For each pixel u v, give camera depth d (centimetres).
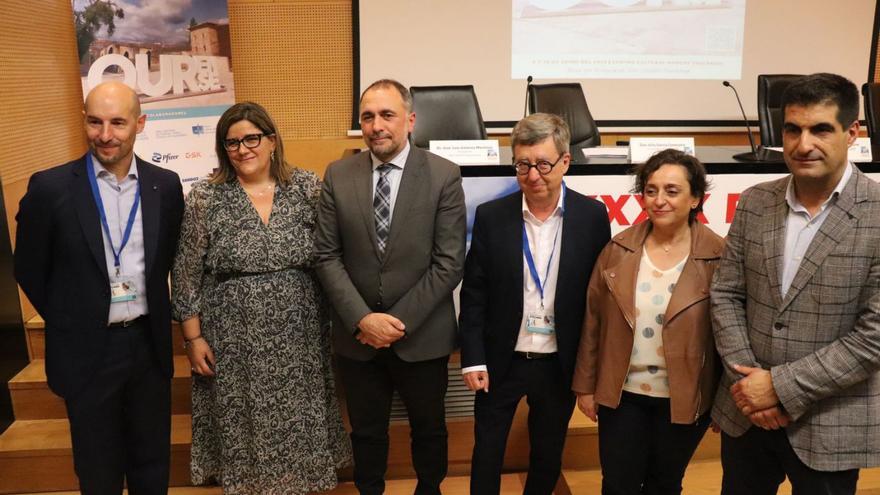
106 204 198
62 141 360
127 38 381
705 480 257
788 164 154
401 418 272
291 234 215
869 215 149
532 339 204
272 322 215
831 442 156
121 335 202
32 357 302
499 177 262
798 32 482
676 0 471
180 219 212
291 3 460
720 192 279
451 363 273
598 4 467
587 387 198
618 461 191
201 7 409
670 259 185
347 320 203
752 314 166
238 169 212
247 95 471
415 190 203
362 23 459
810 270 153
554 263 202
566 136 192
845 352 148
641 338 185
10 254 292
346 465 251
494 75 472
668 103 485
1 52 299
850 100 145
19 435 272
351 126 477
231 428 223
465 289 212
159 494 219
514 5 463
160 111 399
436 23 462
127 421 215
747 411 161
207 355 221
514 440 278
